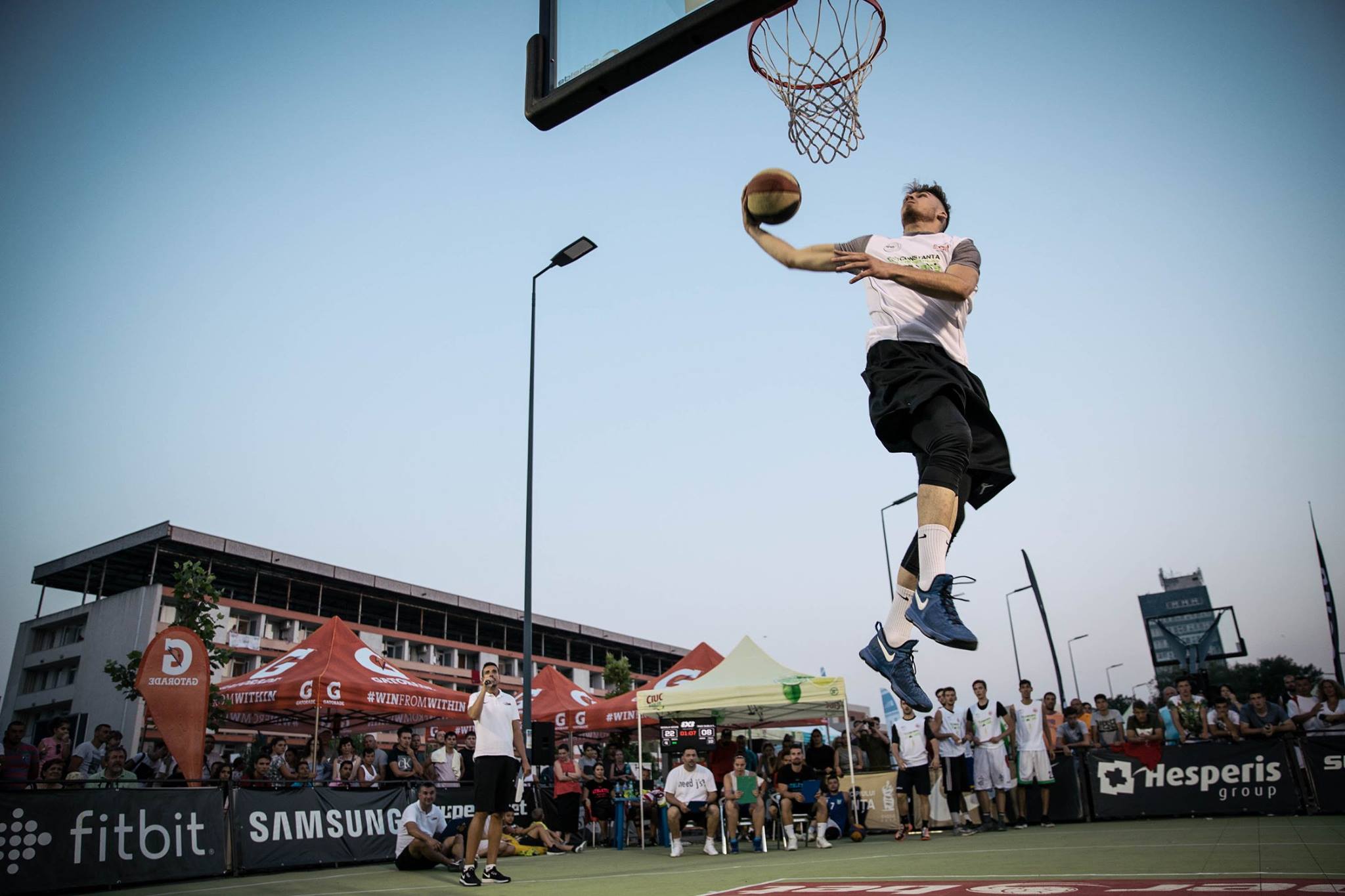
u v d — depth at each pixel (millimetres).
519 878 8195
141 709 45344
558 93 3971
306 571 55812
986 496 2852
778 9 3459
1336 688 10719
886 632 2635
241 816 9398
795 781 11820
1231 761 11047
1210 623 40688
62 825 7840
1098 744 12438
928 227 2994
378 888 7426
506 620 68750
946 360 2676
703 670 17125
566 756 14289
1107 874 4688
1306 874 4133
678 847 10938
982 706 11734
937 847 8641
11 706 52219
